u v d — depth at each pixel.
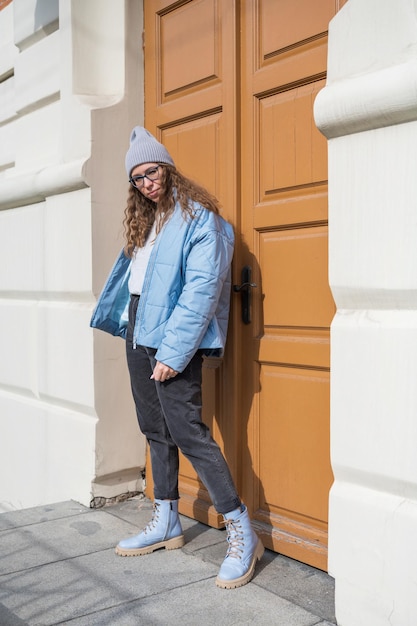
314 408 2.84
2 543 3.15
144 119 3.73
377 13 2.23
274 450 3.01
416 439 2.15
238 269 3.11
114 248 3.66
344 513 2.35
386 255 2.22
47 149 4.17
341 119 2.28
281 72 2.94
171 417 2.78
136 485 3.79
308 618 2.43
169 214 2.78
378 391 2.25
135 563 2.91
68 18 3.69
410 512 2.18
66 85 3.72
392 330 2.21
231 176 3.14
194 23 3.36
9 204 4.27
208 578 2.75
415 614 2.16
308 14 2.83
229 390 3.15
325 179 2.78
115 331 3.20
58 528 3.34
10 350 4.34
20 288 4.21
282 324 2.96
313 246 2.83
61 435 3.84
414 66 2.10
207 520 3.31
